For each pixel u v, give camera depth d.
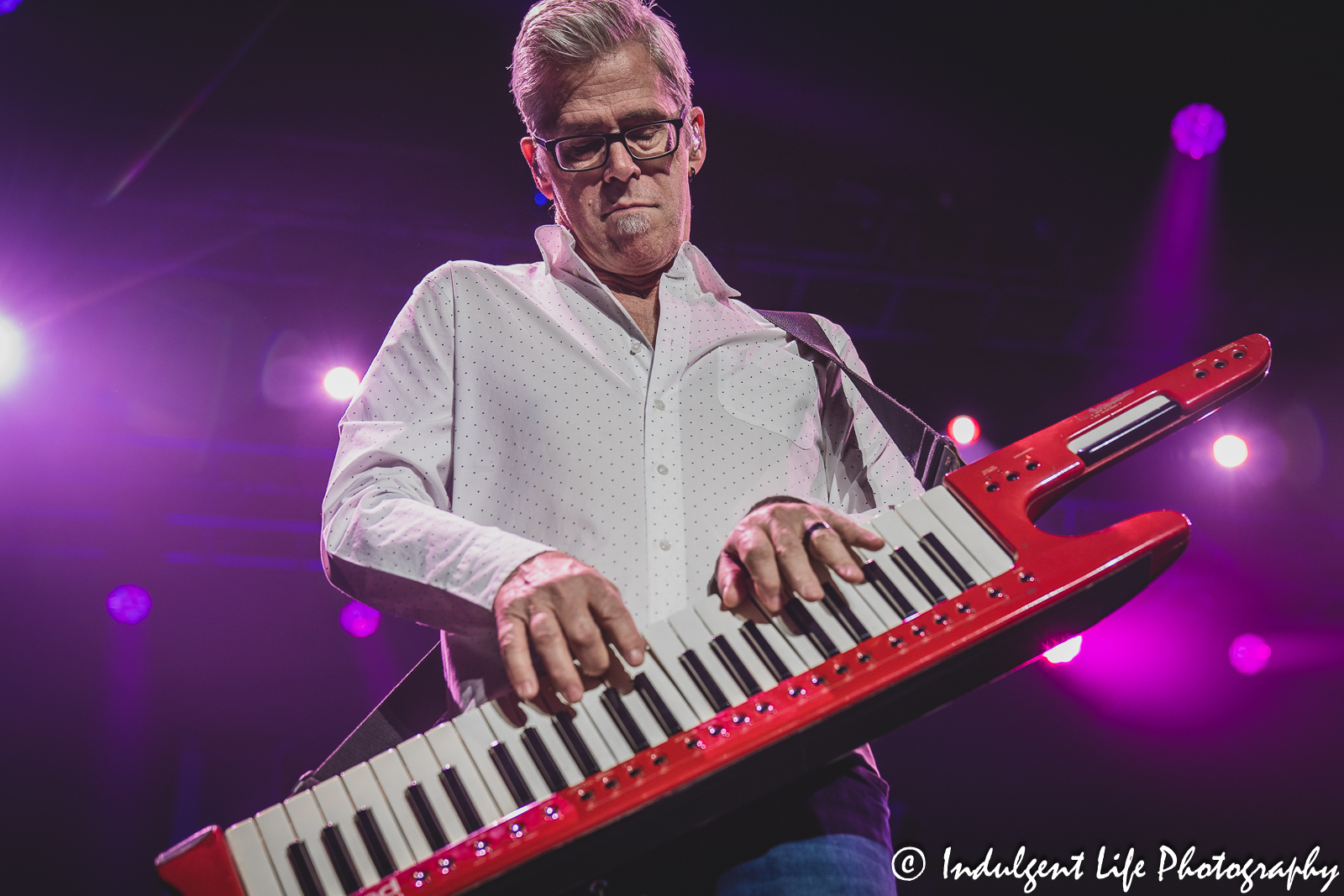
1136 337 7.69
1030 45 6.69
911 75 6.81
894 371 7.54
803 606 1.26
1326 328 7.73
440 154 6.63
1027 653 1.26
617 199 1.81
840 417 1.89
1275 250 7.43
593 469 1.61
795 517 1.30
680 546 1.55
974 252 7.32
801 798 1.39
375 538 1.43
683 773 1.14
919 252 7.26
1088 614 1.26
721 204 7.01
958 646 1.20
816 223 7.12
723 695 1.20
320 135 6.53
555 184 1.88
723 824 1.38
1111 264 7.42
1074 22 6.59
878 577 1.27
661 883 1.37
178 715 7.73
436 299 1.75
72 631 7.64
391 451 1.60
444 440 1.66
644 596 1.52
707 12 6.50
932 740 8.28
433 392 1.68
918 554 1.29
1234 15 6.47
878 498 1.78
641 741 1.17
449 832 1.14
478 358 1.71
